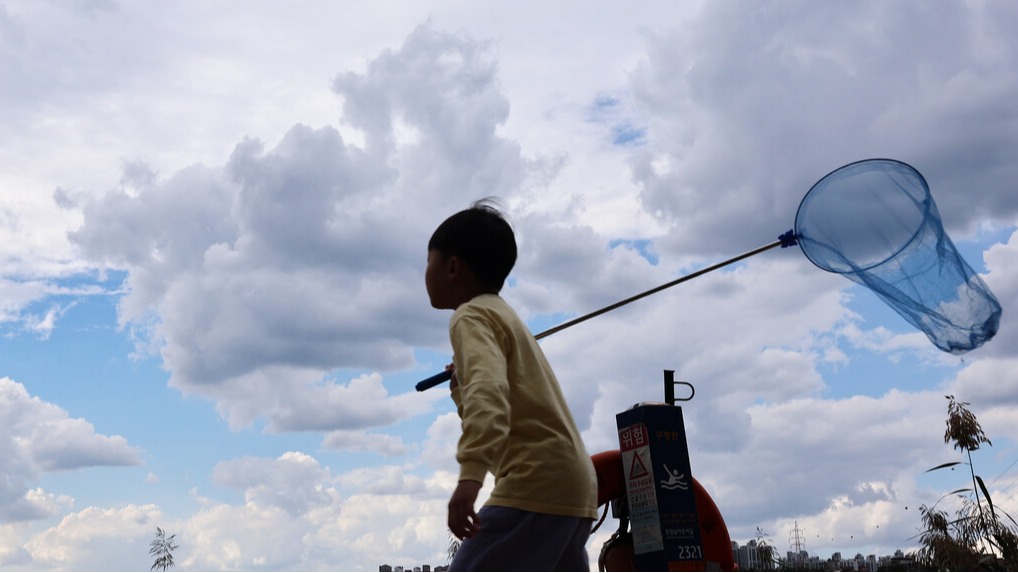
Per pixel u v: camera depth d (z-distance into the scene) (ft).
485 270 7.16
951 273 10.58
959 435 13.47
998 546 13.05
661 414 9.08
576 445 6.53
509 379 6.48
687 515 8.88
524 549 6.17
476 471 5.74
